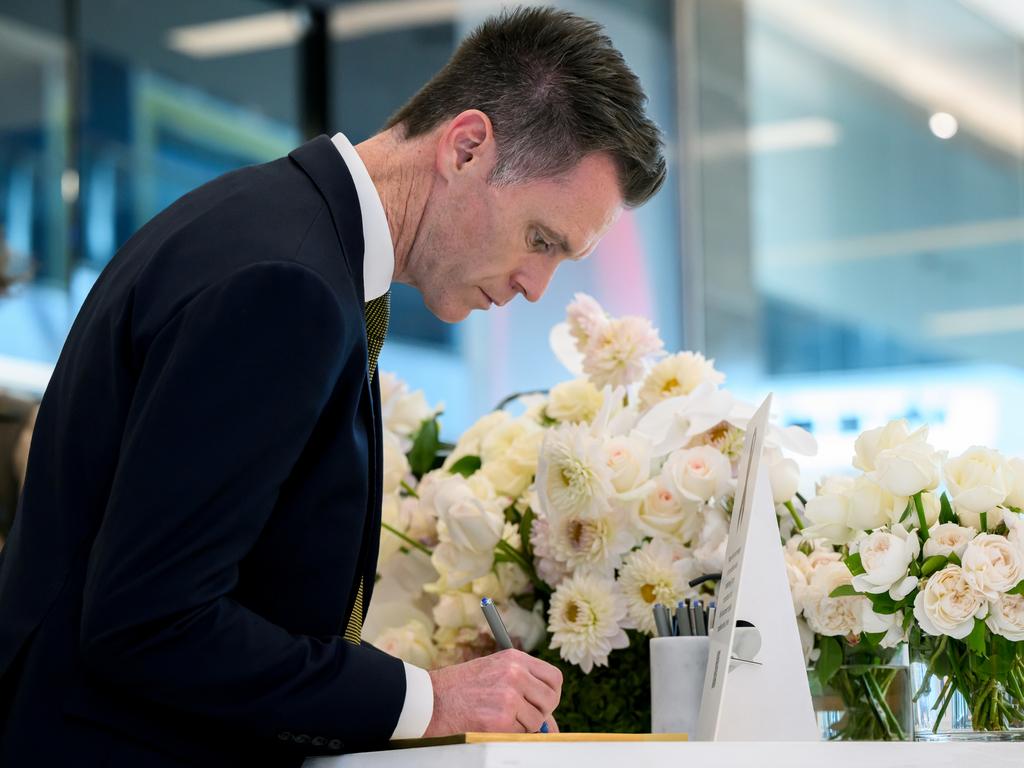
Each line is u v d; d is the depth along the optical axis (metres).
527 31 1.50
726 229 6.25
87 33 5.34
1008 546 1.42
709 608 1.61
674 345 6.24
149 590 1.14
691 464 1.66
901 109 5.89
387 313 1.52
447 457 1.99
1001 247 5.63
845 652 1.56
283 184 1.36
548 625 1.76
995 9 5.71
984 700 1.46
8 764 1.21
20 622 1.26
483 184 1.47
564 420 1.89
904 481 1.46
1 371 4.92
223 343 1.18
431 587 1.80
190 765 1.22
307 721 1.20
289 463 1.21
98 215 5.30
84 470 1.27
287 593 1.28
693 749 1.11
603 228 1.52
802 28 6.18
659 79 6.43
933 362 5.71
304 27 6.02
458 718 1.25
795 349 6.01
